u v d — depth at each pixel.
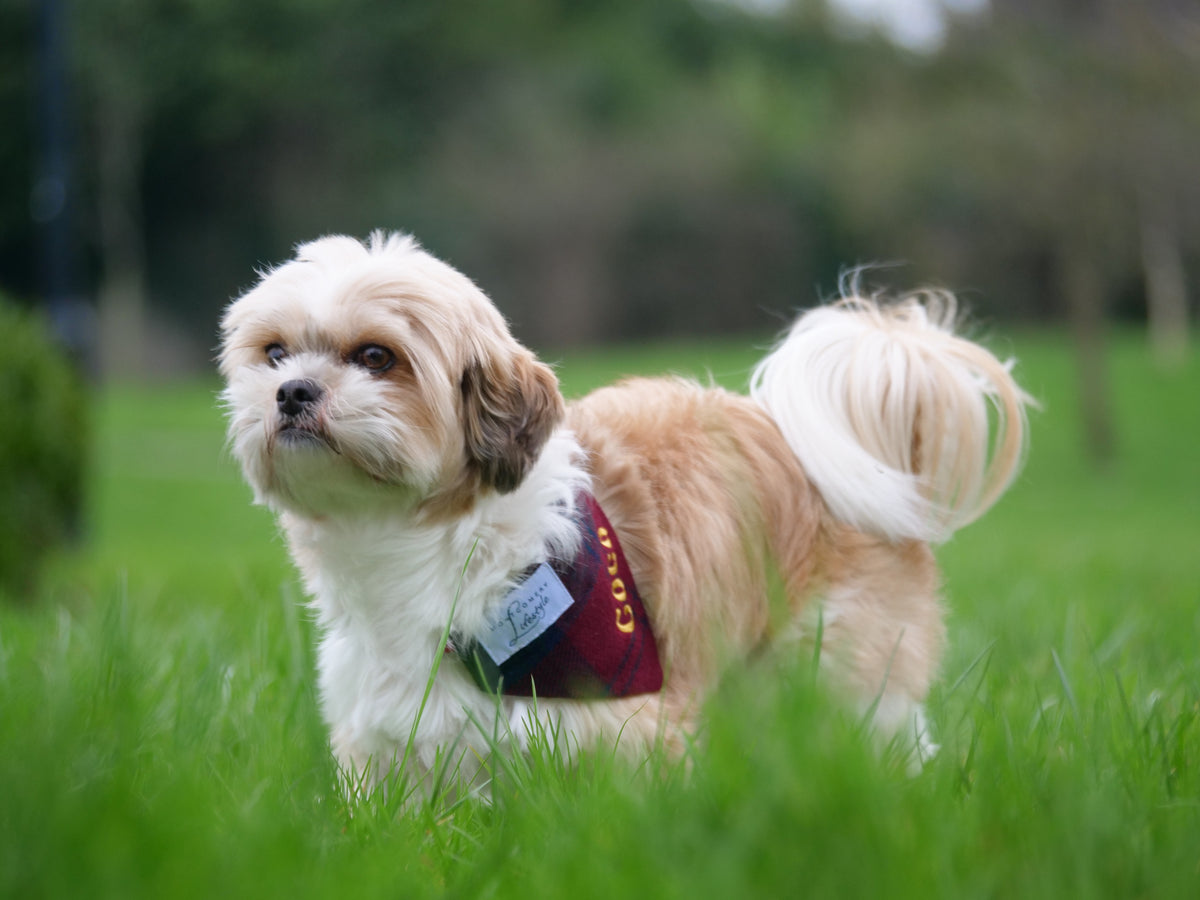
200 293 40.31
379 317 2.84
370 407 2.75
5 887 1.78
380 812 2.44
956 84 21.16
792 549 3.28
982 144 19.95
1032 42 19.39
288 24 39.62
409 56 40.81
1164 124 18.02
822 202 38.38
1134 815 2.19
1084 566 7.88
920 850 1.92
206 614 4.98
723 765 2.19
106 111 37.91
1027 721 2.82
